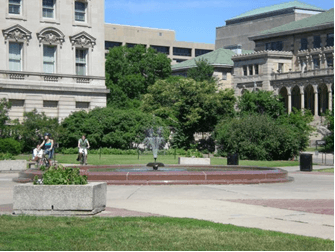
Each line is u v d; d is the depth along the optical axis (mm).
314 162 52281
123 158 52750
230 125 58781
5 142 54844
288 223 16094
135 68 98438
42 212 16906
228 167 35250
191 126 75938
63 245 12938
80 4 70250
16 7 65750
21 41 65688
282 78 120000
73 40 68938
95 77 70688
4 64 64750
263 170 32000
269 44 129500
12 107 65438
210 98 75000
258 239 13594
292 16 155250
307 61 120375
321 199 21938
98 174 27391
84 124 65125
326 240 13594
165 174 27516
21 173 29734
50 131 62156
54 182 17234
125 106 91688
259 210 18625
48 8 67938
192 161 43625
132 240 13492
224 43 178500
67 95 68688
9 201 20859
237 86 129375
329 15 120312
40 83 66750
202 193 23812
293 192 24672
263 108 73000
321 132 89688
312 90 120000
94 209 17094
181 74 143000
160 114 77125
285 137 55812
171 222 15797
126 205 19672
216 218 16906
